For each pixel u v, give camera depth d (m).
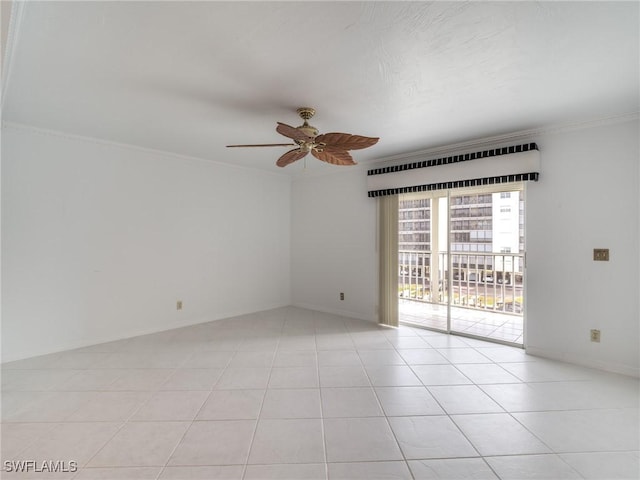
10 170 3.14
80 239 3.56
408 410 2.29
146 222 4.05
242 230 5.06
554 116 2.96
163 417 2.20
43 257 3.33
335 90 2.43
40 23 1.67
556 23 1.68
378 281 4.59
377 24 1.68
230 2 1.51
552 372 2.92
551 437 1.98
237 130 3.34
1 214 3.10
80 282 3.56
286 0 1.50
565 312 3.17
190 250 4.47
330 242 5.15
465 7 1.56
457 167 3.72
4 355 3.12
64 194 3.46
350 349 3.52
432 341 3.79
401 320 4.66
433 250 5.25
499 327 4.30
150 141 3.74
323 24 1.68
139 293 4.00
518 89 2.42
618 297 2.90
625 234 2.86
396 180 4.26
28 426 2.09
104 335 3.73
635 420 2.16
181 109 2.80
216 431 2.05
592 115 2.93
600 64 2.07
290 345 3.65
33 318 3.28
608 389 2.59
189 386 2.66
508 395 2.50
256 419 2.18
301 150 2.75
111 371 2.94
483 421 2.16
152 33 1.76
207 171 4.63
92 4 1.52
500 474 1.68
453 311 5.08
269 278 5.43
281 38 1.80
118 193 3.82
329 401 2.42
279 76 2.22
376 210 4.59
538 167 3.25
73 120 3.08
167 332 4.12
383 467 1.74
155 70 2.15
